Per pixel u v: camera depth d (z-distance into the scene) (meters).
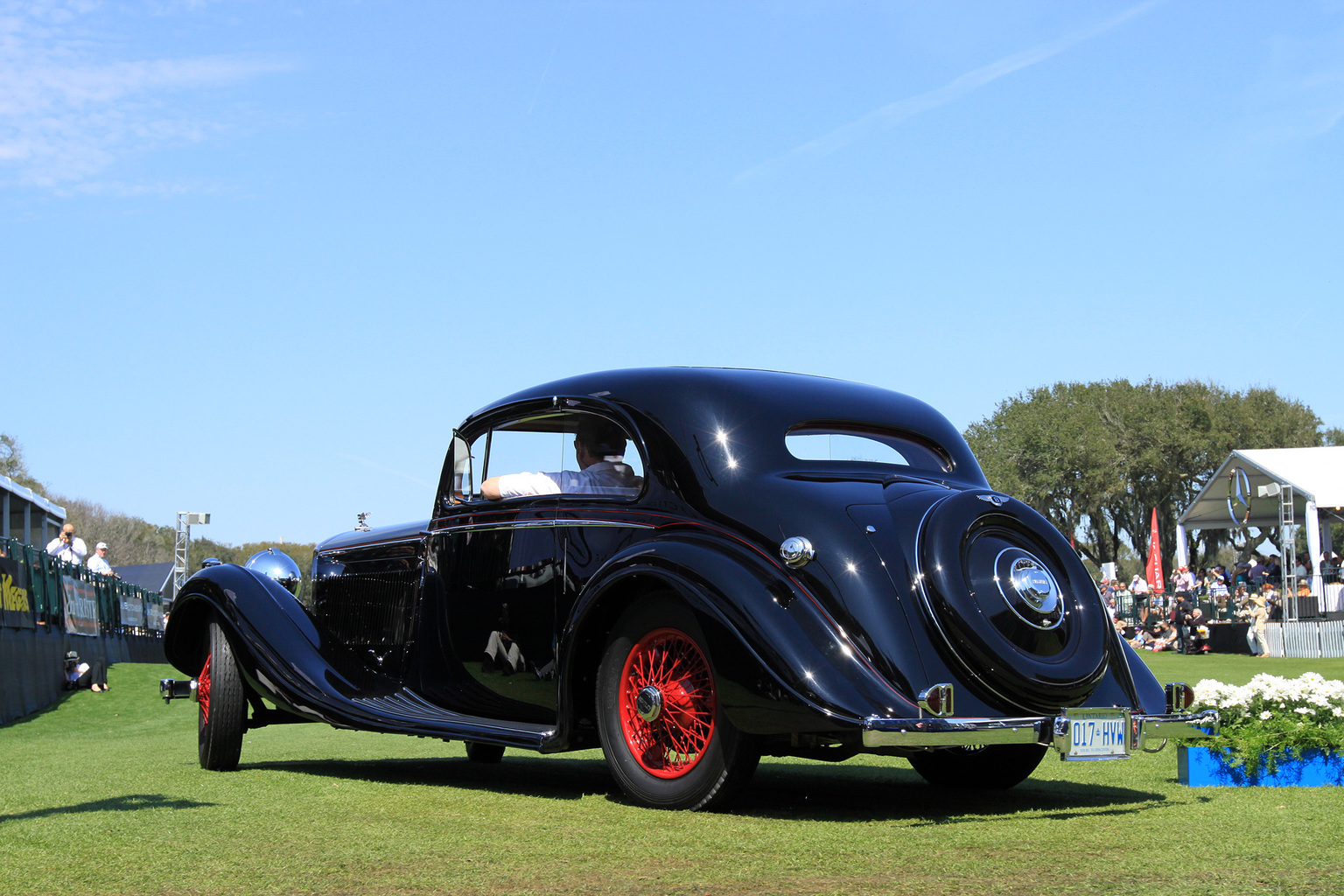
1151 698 3.86
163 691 5.23
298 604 5.29
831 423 4.19
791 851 2.95
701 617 3.52
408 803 3.86
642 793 3.76
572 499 4.35
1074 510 48.72
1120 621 29.59
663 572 3.68
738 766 3.53
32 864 2.82
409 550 5.16
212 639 5.14
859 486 3.88
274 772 5.03
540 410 4.61
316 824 3.40
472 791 4.21
